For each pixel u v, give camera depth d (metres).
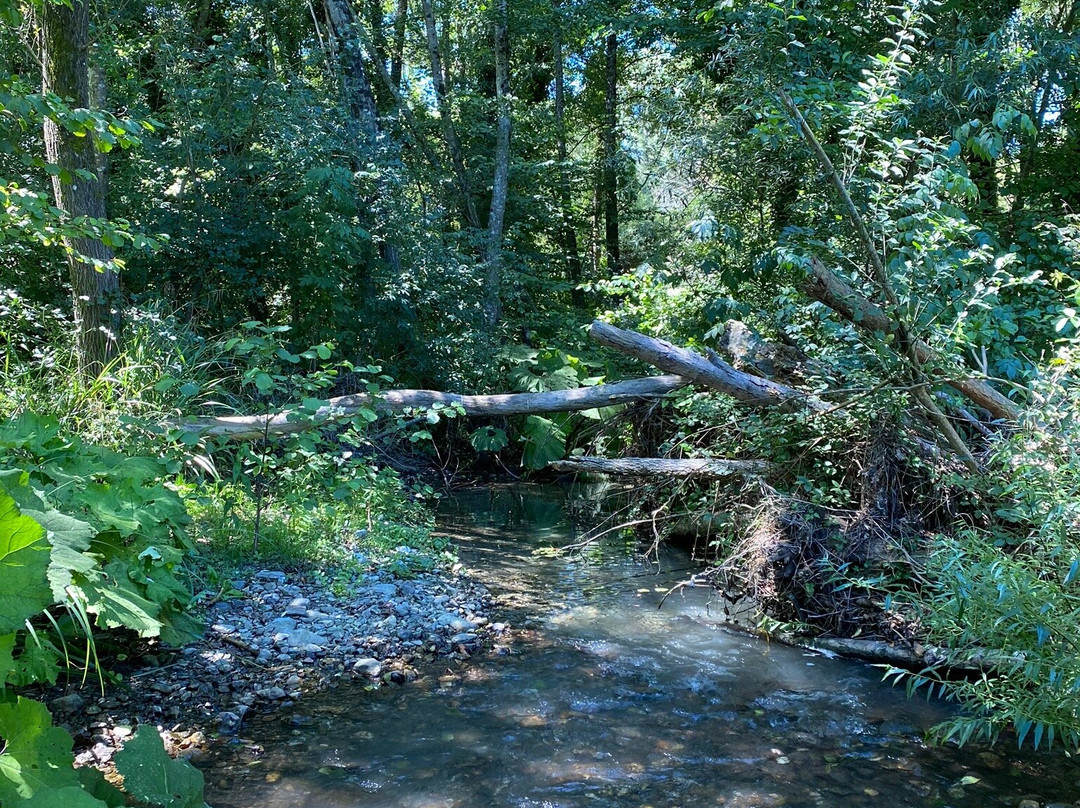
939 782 3.01
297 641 4.15
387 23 13.81
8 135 5.87
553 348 11.24
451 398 6.30
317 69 12.25
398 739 3.26
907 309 4.61
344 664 3.99
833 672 4.12
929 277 4.78
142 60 10.67
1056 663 2.55
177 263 8.77
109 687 3.47
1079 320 4.26
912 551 4.39
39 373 5.70
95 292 6.34
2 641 1.76
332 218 9.33
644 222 14.89
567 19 12.92
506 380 10.65
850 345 5.47
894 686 3.94
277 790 2.82
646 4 12.04
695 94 9.27
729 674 4.06
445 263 10.37
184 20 9.90
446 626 4.58
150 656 3.79
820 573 4.43
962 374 4.44
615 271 15.23
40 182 7.65
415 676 3.92
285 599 4.67
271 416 5.37
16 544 1.70
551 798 2.85
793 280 4.99
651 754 3.21
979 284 4.59
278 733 3.26
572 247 16.00
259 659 3.92
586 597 5.32
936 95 6.64
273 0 11.52
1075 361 3.95
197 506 5.33
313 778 2.92
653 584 5.64
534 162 14.38
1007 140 7.21
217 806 2.69
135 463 3.68
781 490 5.31
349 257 9.62
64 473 3.19
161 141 9.20
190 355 6.38
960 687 3.22
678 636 4.61
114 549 3.15
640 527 6.98
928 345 4.73
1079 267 6.24
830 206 6.33
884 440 4.74
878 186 5.12
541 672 4.03
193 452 5.39
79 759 2.87
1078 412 3.45
